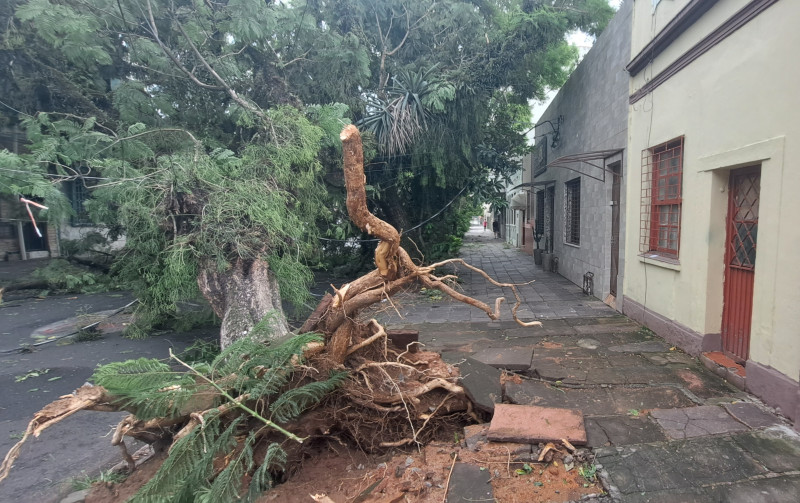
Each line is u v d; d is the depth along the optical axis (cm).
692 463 275
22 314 862
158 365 295
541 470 280
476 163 1039
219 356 315
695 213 460
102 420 434
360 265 1279
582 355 483
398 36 1073
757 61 360
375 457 344
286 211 625
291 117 680
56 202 609
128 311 841
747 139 374
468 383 373
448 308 788
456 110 933
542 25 875
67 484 326
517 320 357
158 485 243
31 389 500
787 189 326
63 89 786
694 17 457
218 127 934
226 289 512
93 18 658
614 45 700
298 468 337
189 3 796
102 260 1178
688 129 474
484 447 306
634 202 626
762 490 248
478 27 1016
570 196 1064
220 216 522
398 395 353
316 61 889
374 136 926
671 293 517
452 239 1340
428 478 284
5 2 717
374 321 400
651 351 488
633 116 625
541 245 1454
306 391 302
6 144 891
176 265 505
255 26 704
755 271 364
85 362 586
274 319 457
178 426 341
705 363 433
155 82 853
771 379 340
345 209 1031
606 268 761
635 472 269
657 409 348
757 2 357
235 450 315
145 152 618
